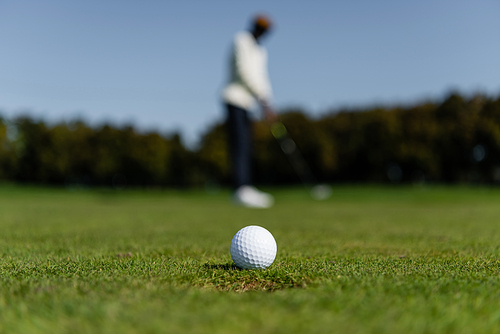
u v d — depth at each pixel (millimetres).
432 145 33125
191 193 21172
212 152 39312
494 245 3387
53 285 1757
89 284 1766
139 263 2395
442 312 1355
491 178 33469
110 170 39812
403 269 2154
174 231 4648
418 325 1237
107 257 2703
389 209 9938
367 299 1488
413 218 6766
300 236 4156
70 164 39094
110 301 1478
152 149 40188
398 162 34156
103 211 8828
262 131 36875
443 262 2438
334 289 1651
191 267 2273
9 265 2332
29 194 17797
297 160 36344
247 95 9062
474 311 1377
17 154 37688
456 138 32094
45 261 2502
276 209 9711
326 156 35344
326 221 6160
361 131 35438
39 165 38125
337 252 2986
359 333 1167
